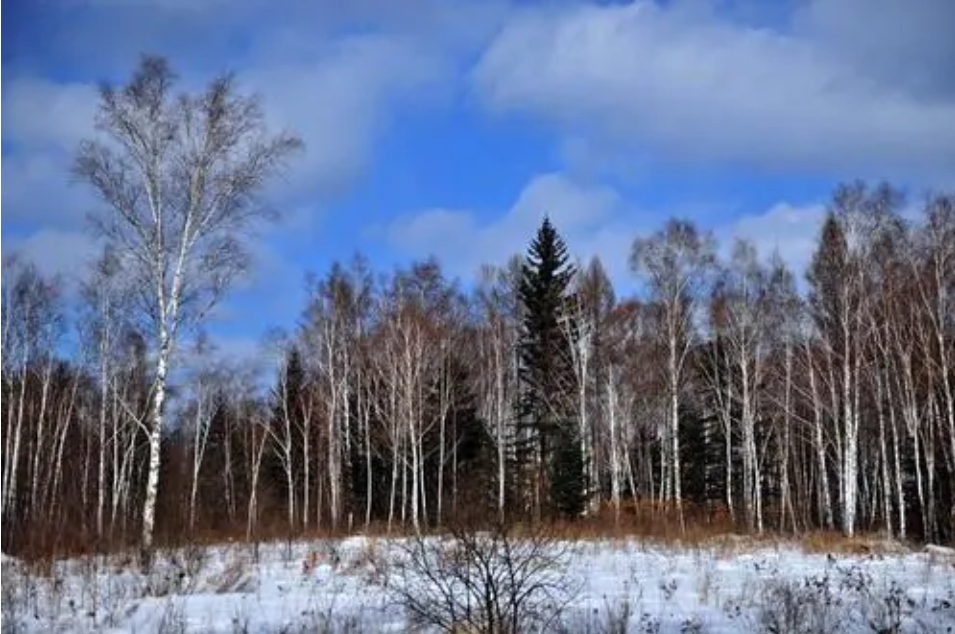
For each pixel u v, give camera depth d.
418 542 11.91
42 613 11.39
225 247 22.88
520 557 9.80
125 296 35.69
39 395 45.28
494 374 47.00
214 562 17.42
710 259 40.72
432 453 46.66
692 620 10.40
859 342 35.62
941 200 35.12
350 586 13.61
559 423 42.06
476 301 47.25
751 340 40.88
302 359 50.59
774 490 49.94
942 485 37.78
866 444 43.28
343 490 47.19
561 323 42.75
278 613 11.29
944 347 34.88
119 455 51.03
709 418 49.56
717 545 22.03
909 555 20.53
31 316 39.41
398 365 43.22
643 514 31.53
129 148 22.19
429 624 9.60
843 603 11.56
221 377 52.47
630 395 44.94
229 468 49.47
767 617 10.25
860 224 36.12
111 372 41.47
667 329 41.06
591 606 11.39
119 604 11.98
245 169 22.78
